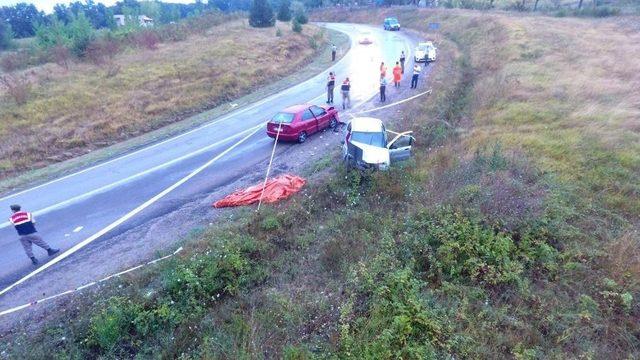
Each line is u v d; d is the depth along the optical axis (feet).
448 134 54.03
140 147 57.77
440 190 37.81
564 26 123.65
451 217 32.30
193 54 106.32
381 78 70.49
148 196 42.42
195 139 59.82
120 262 31.48
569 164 40.86
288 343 24.13
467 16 157.89
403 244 31.32
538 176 38.83
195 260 29.60
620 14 141.08
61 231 36.35
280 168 47.73
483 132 51.01
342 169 43.96
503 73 76.95
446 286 27.30
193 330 25.23
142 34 118.42
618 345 23.54
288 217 35.88
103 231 36.09
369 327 24.53
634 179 37.42
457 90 74.95
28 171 52.16
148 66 95.09
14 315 26.20
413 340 23.72
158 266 29.86
